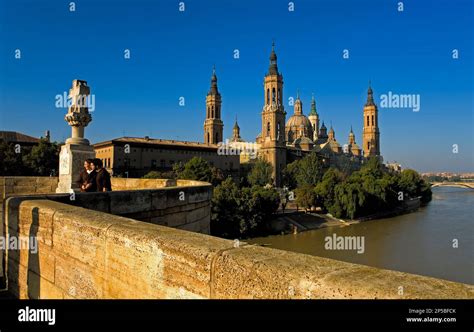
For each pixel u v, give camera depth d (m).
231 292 2.85
